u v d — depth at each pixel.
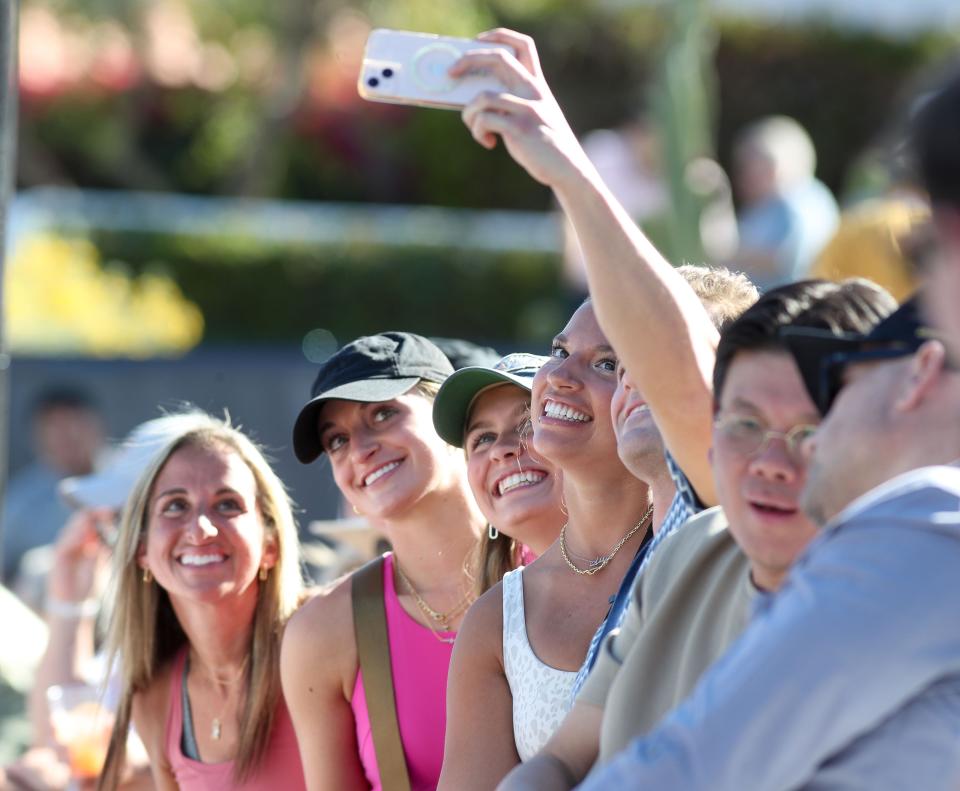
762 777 4.70
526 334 52.06
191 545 10.98
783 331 5.52
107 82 57.12
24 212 49.19
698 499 7.06
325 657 10.12
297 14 53.47
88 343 44.09
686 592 6.12
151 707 11.73
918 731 4.63
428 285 51.84
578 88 59.53
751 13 58.91
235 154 58.34
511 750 8.28
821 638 4.63
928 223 4.73
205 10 55.06
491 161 59.97
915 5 59.69
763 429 5.55
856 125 59.59
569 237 42.12
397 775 9.73
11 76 12.50
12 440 24.72
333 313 51.91
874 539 4.72
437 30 54.56
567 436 8.31
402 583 10.26
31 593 17.69
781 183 33.81
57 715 12.42
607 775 4.95
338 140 59.53
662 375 6.98
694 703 4.89
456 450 10.44
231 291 51.19
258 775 11.05
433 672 9.85
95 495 14.01
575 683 7.54
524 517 9.38
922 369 5.06
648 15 57.91
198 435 11.41
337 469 10.70
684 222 34.50
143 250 50.28
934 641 4.58
